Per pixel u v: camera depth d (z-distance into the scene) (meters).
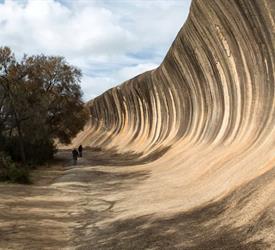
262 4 17.67
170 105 43.19
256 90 21.31
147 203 17.31
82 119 48.31
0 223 14.29
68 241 12.37
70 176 28.36
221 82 26.69
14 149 38.28
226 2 21.09
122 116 69.25
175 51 34.72
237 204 12.80
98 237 12.60
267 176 13.48
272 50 18.34
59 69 45.88
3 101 39.12
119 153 56.41
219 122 27.42
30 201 18.69
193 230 11.98
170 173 25.66
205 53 28.00
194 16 26.45
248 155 18.22
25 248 11.50
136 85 56.88
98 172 31.06
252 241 9.91
